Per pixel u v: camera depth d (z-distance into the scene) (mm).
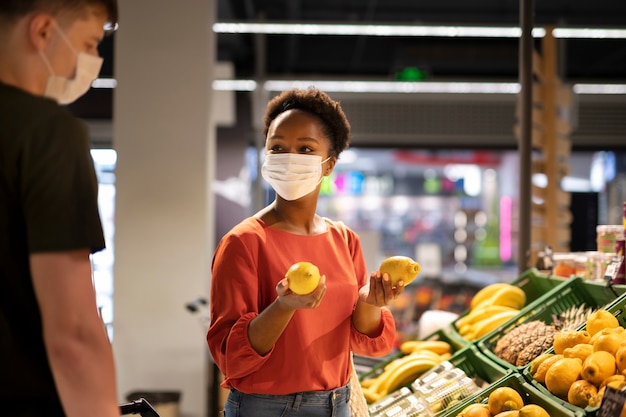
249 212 8445
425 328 3398
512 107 8789
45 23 1062
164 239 5281
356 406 1851
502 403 1924
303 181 1639
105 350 1058
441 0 7371
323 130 1718
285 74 9461
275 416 1568
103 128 8125
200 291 5258
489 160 10742
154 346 5250
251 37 8234
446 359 2707
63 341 1007
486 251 10812
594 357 1750
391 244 10977
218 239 7668
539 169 4660
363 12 7785
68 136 1059
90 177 1081
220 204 7699
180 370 5238
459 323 3023
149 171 5293
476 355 2516
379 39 8312
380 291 1549
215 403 5059
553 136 4668
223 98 7680
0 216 1021
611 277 2355
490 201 10914
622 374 1705
